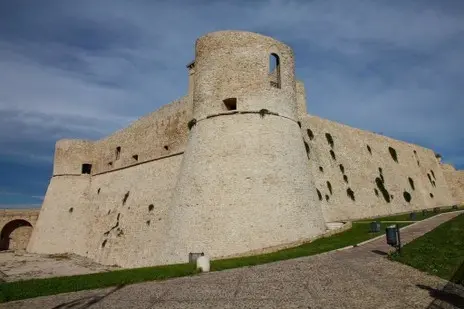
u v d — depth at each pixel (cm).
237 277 1170
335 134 3931
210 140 2259
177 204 2303
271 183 2147
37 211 4847
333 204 3372
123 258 2997
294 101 2462
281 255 1567
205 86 2375
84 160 4247
